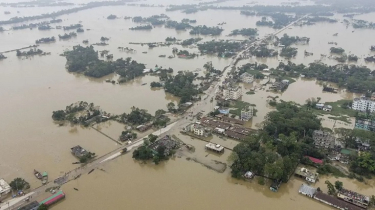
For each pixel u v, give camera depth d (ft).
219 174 601.62
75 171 616.80
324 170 598.75
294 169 602.03
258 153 612.29
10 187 561.84
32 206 508.53
